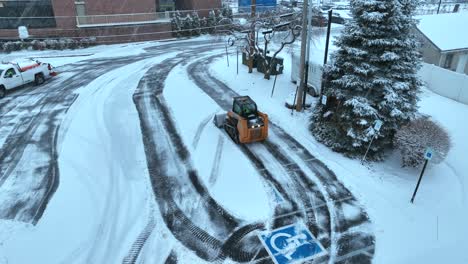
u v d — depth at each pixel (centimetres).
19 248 1002
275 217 1124
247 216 1130
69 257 973
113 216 1138
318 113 1678
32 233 1059
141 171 1395
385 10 1376
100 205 1193
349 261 954
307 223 1096
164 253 986
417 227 1086
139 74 2794
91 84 2514
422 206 1181
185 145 1596
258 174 1359
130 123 1841
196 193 1248
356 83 1423
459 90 2106
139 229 1078
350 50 1433
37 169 1404
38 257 973
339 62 1525
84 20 3866
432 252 986
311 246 1006
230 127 1639
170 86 2461
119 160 1481
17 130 1748
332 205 1180
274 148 1557
